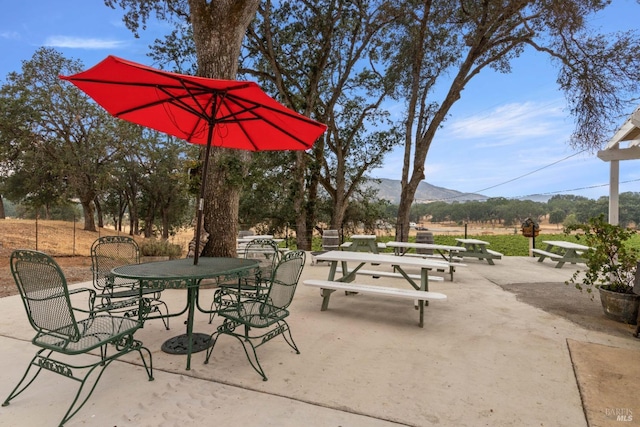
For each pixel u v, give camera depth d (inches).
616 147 244.1
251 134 159.8
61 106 737.0
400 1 442.0
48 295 75.0
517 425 73.0
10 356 104.9
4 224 681.0
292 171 576.1
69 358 104.7
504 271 294.2
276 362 103.9
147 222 1007.6
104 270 144.7
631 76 359.6
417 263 152.8
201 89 113.6
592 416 76.7
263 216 633.6
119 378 92.3
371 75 589.6
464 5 427.5
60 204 789.9
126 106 131.4
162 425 70.9
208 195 231.0
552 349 117.6
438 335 130.9
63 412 75.5
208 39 220.2
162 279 93.7
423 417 75.5
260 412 76.3
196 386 88.2
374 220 695.7
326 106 596.1
